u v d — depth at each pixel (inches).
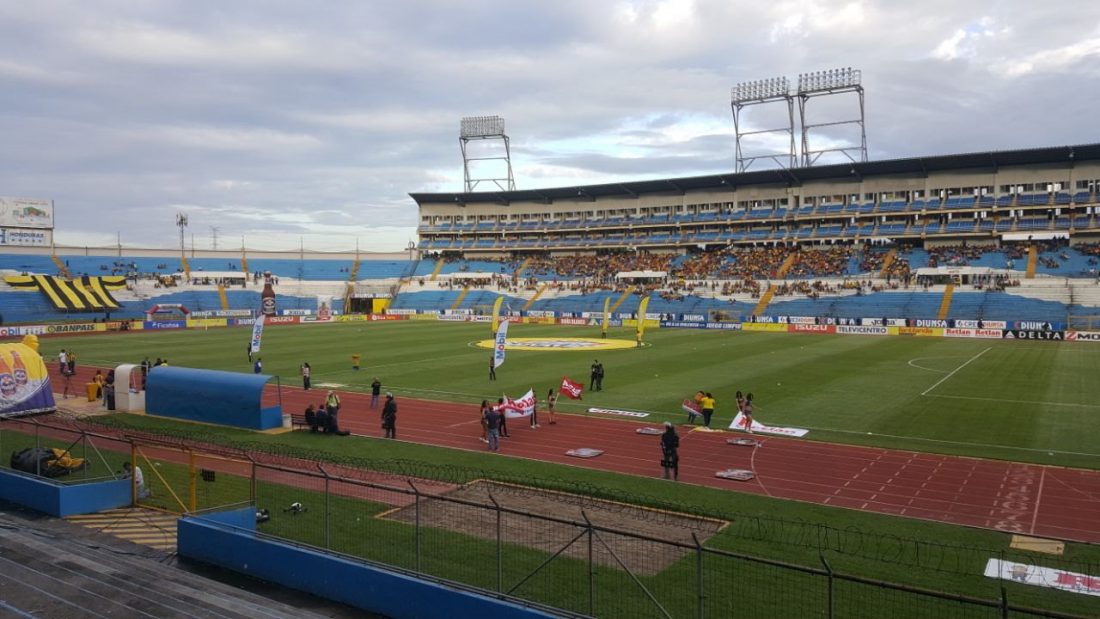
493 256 6003.9
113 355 2807.6
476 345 3127.5
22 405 1566.2
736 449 1275.8
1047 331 3299.7
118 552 800.9
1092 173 4121.6
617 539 811.4
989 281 4003.4
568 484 1040.8
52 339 3533.5
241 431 1437.0
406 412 1631.4
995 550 757.3
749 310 4330.7
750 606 640.4
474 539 808.3
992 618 617.6
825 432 1403.8
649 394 1839.3
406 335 3686.0
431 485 1029.8
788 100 5027.1
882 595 664.4
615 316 4534.9
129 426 1396.4
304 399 1822.1
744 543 800.3
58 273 4992.6
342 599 689.0
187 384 1561.3
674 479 1081.4
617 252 5575.8
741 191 5113.2
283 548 725.3
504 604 606.9
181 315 4694.9
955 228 4387.3
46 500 930.7
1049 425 1456.7
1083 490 1034.7
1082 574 718.5
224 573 754.8
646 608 639.8
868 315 4003.4
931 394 1822.1
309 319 4906.5
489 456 1227.9
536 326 4382.4
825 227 4813.0
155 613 654.5
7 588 700.0
